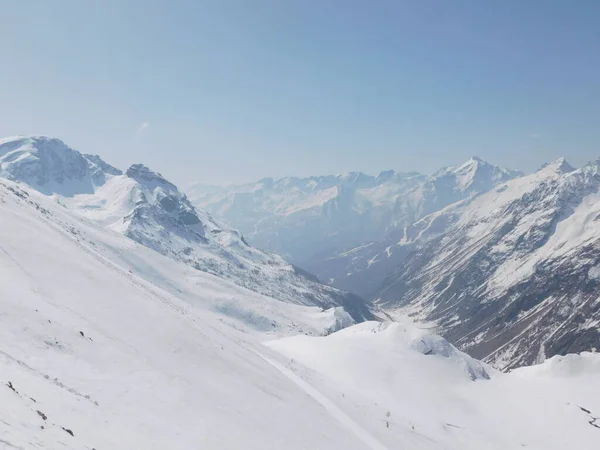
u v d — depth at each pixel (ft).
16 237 164.55
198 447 88.94
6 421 53.88
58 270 156.15
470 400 264.52
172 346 142.10
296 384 188.65
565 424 236.22
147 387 108.27
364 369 280.51
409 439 180.04
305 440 124.57
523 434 228.63
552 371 299.79
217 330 225.56
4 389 64.54
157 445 80.02
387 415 205.05
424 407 246.47
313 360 300.61
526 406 257.55
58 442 56.85
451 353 310.24
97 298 150.20
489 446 213.87
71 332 113.70
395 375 277.85
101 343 118.42
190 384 122.42
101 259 256.11
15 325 101.81
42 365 92.32
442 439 205.77
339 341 329.31
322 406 172.35
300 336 370.94
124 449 70.44
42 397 72.43
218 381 135.64
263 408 132.98
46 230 200.54
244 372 155.63
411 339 315.99
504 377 306.55
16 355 89.76
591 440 221.66
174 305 238.07
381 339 322.14
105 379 102.22
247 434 109.19
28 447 49.96
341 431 149.18
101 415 80.38
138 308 157.99
